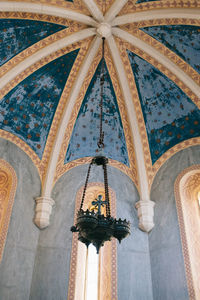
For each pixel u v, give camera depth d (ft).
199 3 26.50
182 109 32.78
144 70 32.86
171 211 30.40
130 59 32.63
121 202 32.30
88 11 29.27
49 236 29.60
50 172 32.14
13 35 28.76
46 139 33.14
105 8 29.30
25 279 26.73
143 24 29.86
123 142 34.65
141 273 28.58
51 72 32.17
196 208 30.35
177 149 33.06
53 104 33.27
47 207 30.27
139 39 30.96
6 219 27.68
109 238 19.74
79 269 28.89
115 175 33.94
